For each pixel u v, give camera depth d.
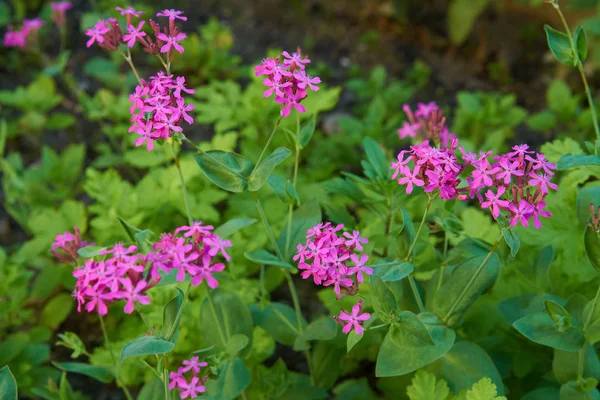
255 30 1.13
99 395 0.63
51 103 0.84
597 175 0.57
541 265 0.55
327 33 1.13
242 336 0.52
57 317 0.65
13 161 0.76
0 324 0.64
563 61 0.51
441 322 0.50
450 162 0.46
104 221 0.66
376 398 0.58
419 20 1.11
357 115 0.93
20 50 1.02
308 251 0.47
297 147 0.52
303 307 0.69
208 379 0.52
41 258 0.71
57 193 0.75
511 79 1.04
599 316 0.48
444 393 0.50
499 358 0.55
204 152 0.50
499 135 0.73
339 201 0.71
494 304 0.56
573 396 0.50
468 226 0.60
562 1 1.01
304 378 0.59
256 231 0.67
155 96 0.48
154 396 0.53
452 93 1.00
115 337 0.66
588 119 0.78
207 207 0.68
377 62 1.07
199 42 1.03
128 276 0.44
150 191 0.68
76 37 1.06
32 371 0.61
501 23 1.06
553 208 0.57
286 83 0.48
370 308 0.58
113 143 0.87
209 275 0.45
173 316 0.47
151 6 1.13
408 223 0.50
